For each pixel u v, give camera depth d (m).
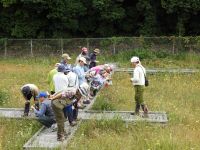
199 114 16.33
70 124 13.86
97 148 11.84
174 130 13.70
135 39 38.84
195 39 38.38
